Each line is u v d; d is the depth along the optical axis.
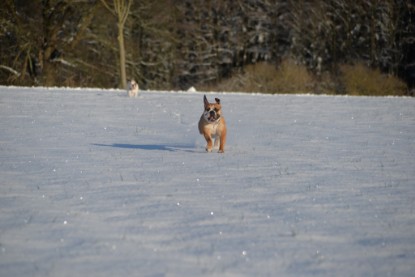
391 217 7.26
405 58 63.12
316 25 63.75
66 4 49.94
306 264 5.52
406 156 12.99
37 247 5.87
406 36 63.09
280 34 65.94
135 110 23.98
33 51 51.03
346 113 24.77
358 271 5.38
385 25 62.88
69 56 52.12
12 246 5.89
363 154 13.24
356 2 63.91
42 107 23.70
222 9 64.94
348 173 10.45
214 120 12.73
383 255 5.83
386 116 23.78
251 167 10.91
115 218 6.96
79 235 6.27
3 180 9.31
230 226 6.68
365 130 18.83
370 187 9.13
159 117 21.75
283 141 15.60
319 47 63.69
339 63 61.66
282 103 29.08
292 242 6.15
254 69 52.38
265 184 9.17
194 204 7.71
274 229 6.61
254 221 6.91
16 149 13.06
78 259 5.53
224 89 51.72
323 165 11.37
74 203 7.70
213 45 64.69
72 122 19.31
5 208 7.41
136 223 6.75
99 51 54.47
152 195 8.23
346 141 15.88
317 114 24.08
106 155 12.34
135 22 55.22
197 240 6.15
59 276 5.09
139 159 11.80
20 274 5.12
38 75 50.59
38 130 16.89
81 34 51.06
